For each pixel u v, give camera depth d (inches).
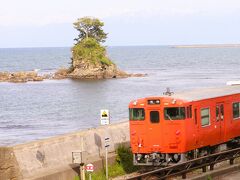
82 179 1008.2
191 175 1060.5
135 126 1139.3
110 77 6815.9
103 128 1194.0
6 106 4106.8
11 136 2731.3
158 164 1122.7
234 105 1304.1
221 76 6136.8
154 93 4517.7
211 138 1209.4
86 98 4434.1
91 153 1122.7
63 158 1048.2
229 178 1034.1
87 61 6943.9
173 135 1109.7
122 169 1136.8
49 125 3097.9
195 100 1148.5
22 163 956.6
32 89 5497.1
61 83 6190.9
